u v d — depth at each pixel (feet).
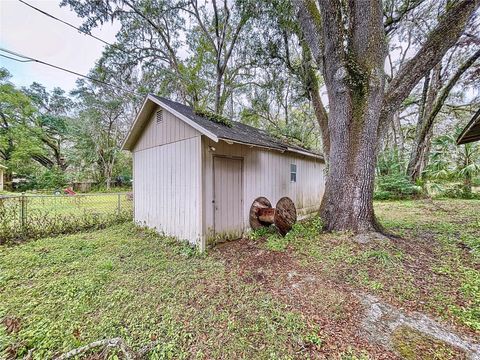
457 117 50.26
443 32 14.21
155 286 10.48
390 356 6.32
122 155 77.97
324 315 8.13
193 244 16.01
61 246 16.10
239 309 8.63
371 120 14.53
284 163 24.30
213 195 16.69
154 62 44.29
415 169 41.73
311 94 23.32
